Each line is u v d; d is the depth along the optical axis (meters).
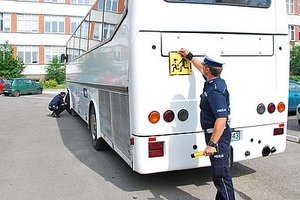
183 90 4.67
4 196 5.06
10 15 41.66
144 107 4.53
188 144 4.75
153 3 4.50
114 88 5.65
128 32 4.62
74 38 12.03
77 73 11.11
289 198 4.73
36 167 6.57
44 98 26.48
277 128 5.35
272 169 6.03
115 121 5.78
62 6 43.34
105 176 5.91
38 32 42.75
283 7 5.27
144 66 4.49
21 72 40.06
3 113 16.17
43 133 10.40
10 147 8.40
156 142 4.61
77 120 13.36
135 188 5.27
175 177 5.71
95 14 7.52
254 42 5.07
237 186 5.22
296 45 42.12
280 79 5.30
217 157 3.99
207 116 4.04
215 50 4.83
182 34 4.63
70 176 5.96
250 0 5.02
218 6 4.81
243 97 5.07
